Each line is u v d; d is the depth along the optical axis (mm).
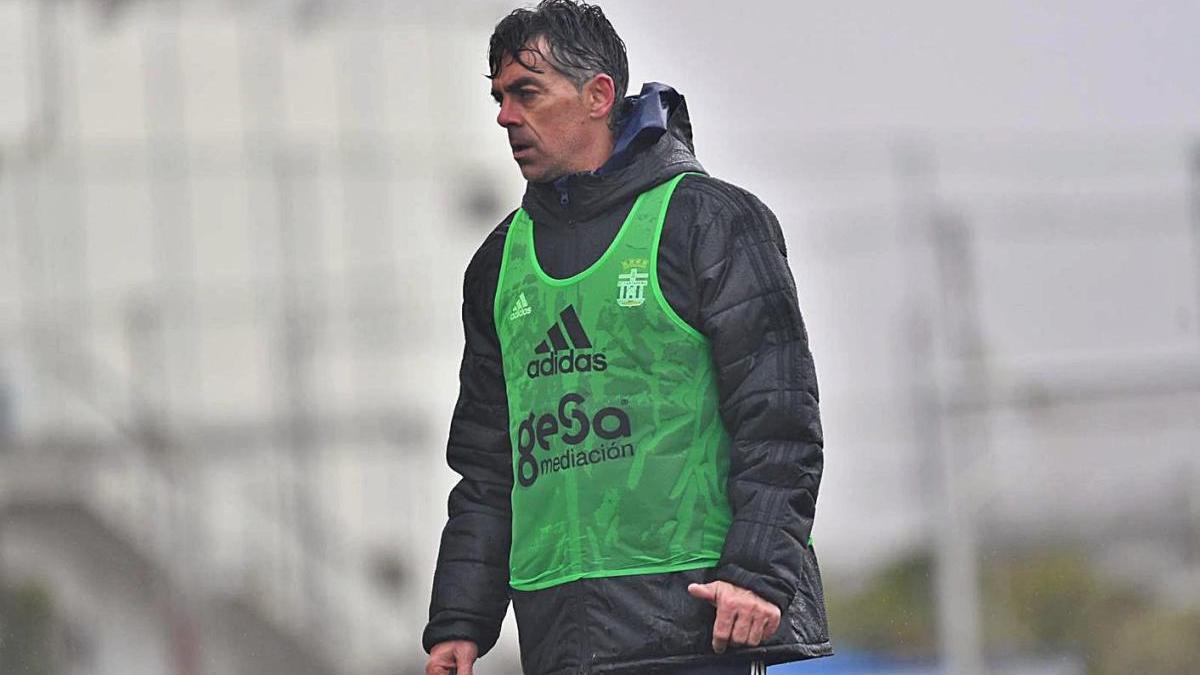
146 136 110688
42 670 87438
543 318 13242
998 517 74750
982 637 71875
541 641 13219
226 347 107625
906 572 77562
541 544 13188
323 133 112938
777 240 13109
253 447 100438
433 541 104250
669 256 12953
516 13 13461
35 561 90812
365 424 104875
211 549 94375
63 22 110438
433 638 14078
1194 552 77375
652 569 12844
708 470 12930
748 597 12461
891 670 66438
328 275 111312
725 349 12828
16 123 108750
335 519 102125
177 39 111938
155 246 109438
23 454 93000
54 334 105562
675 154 13305
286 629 94938
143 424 99562
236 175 111250
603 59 13352
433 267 112375
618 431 12914
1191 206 80875
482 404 14242
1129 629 74562
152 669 89938
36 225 107812
